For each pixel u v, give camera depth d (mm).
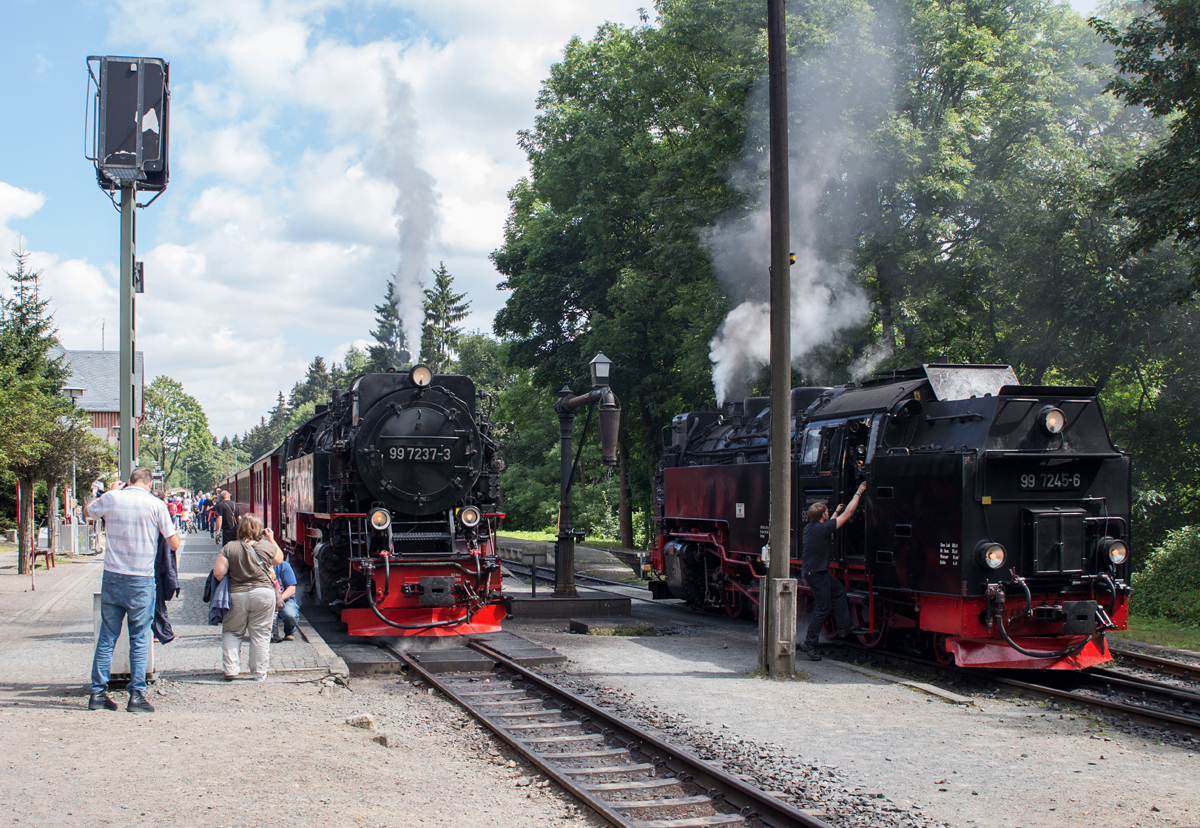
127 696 8141
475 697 8891
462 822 5258
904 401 10883
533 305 30156
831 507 11891
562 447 16594
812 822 5148
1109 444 10016
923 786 6117
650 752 6848
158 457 109500
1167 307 17844
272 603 9359
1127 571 9773
